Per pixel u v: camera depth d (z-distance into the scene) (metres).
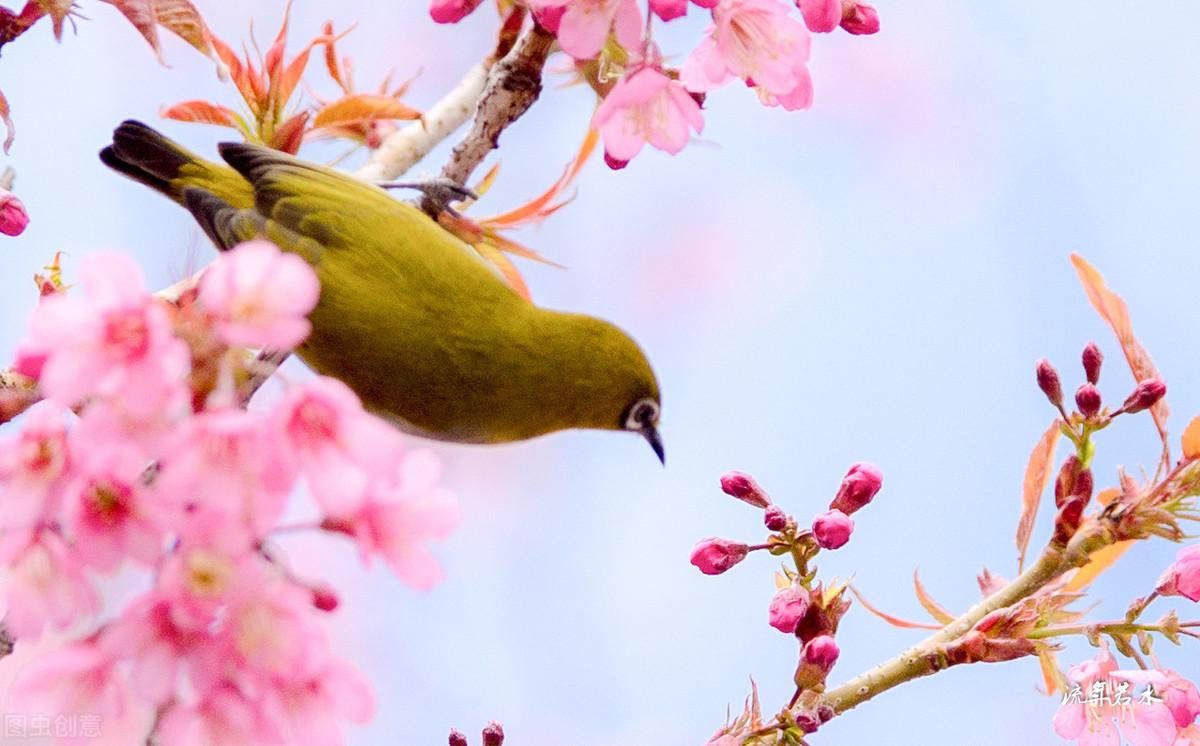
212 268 2.99
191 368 2.99
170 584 2.99
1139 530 3.09
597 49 3.06
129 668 2.99
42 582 3.00
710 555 3.08
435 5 3.11
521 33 3.14
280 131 3.16
